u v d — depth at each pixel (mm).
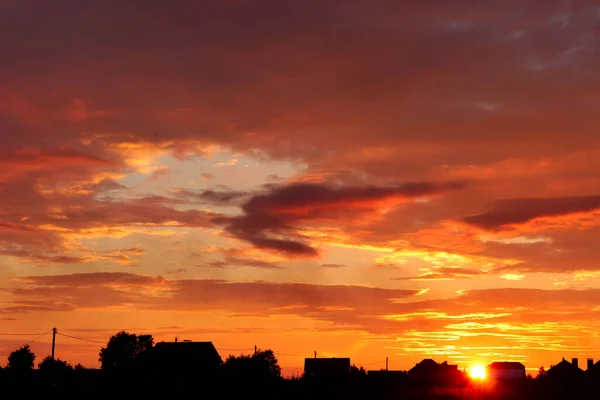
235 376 75750
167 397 67688
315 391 77562
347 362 103062
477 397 85938
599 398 87062
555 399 87625
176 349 90812
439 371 118312
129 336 92750
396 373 102562
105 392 69188
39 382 75000
